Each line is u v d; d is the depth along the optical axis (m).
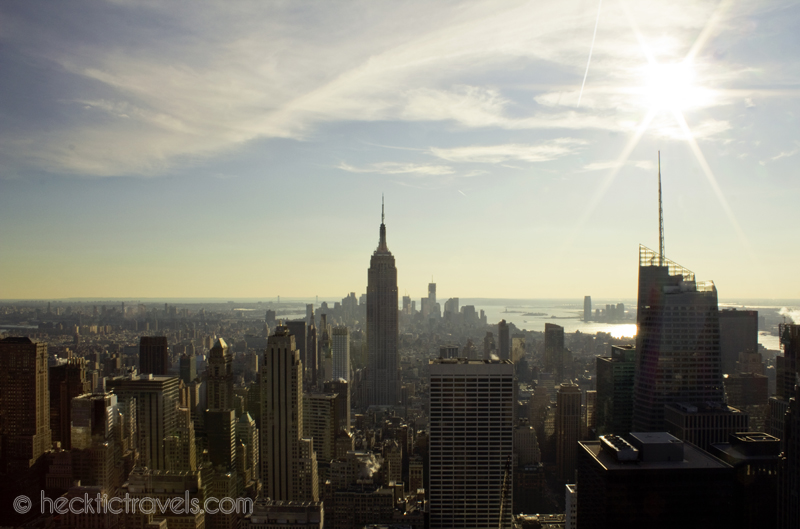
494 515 174.62
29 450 177.75
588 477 121.75
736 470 112.38
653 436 120.56
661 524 112.19
